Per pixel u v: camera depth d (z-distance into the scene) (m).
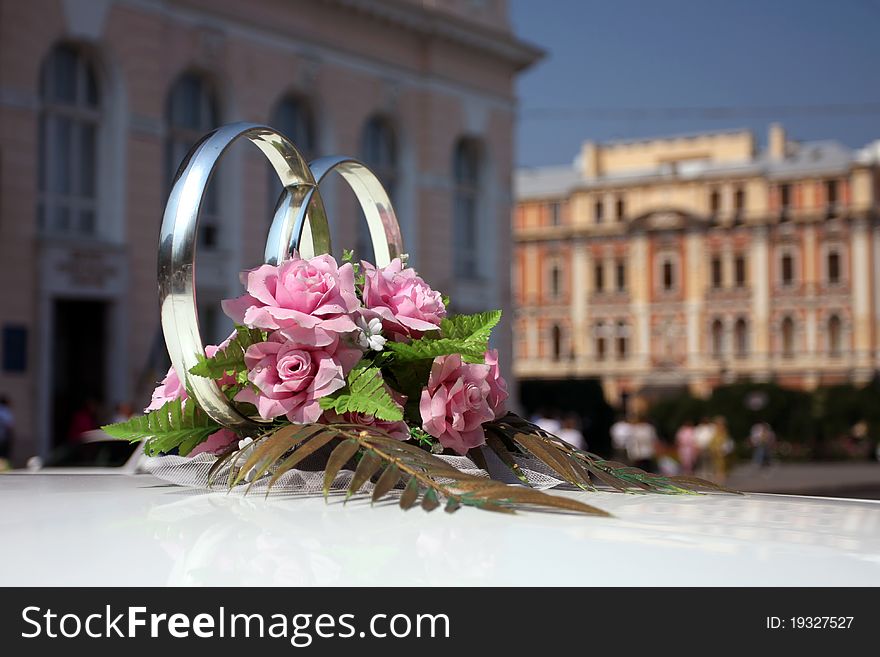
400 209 23.36
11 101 16.48
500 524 1.28
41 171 17.30
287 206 2.17
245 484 1.69
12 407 16.55
